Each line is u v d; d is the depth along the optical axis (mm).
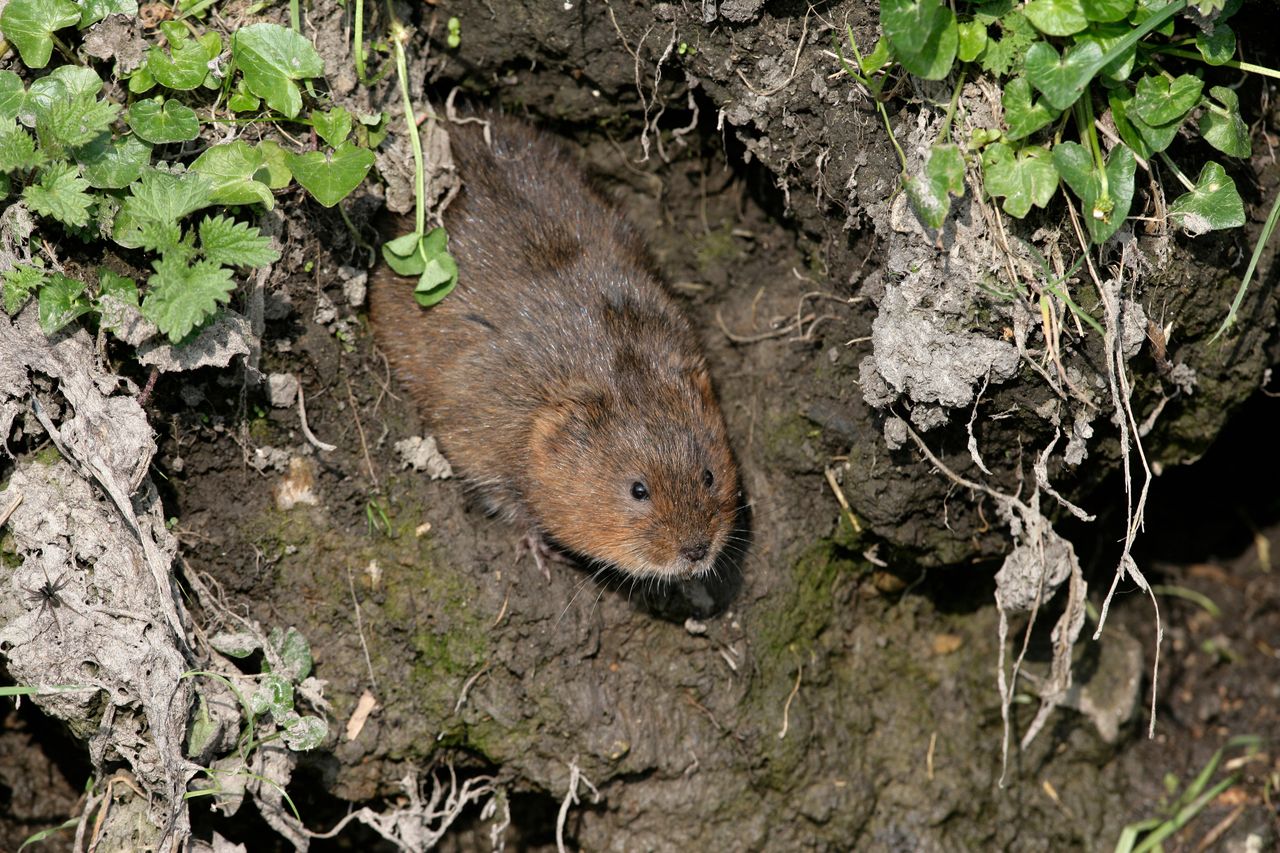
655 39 6969
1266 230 6336
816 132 6801
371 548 7125
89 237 6086
